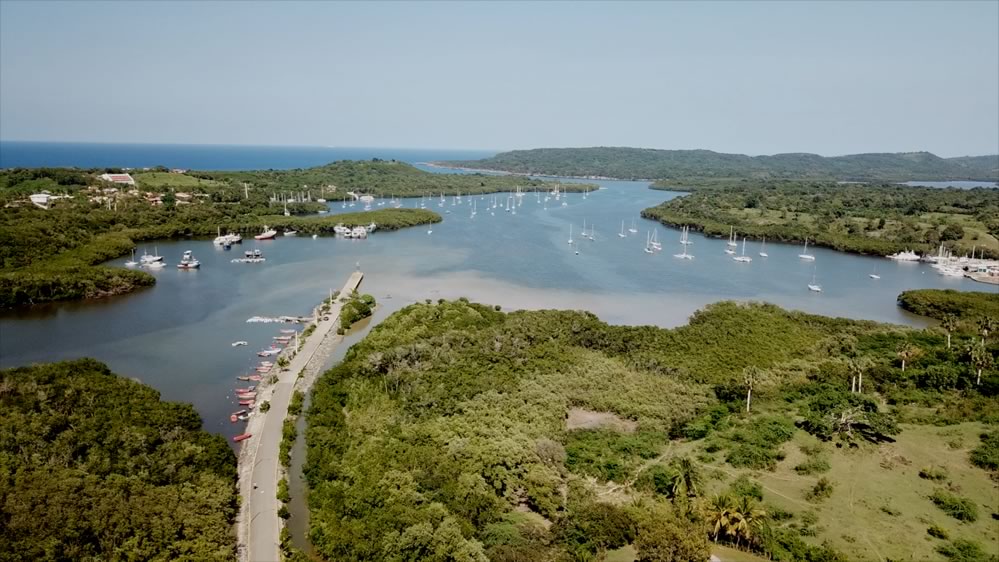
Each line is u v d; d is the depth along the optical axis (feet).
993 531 223.30
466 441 276.82
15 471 224.74
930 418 318.45
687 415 326.03
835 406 322.14
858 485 257.34
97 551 193.57
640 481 260.01
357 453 269.44
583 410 339.16
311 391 352.28
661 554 197.26
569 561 203.10
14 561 178.70
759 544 215.51
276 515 234.99
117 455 247.91
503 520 234.79
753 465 273.95
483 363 374.02
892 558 207.51
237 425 319.47
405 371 354.54
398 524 218.18
